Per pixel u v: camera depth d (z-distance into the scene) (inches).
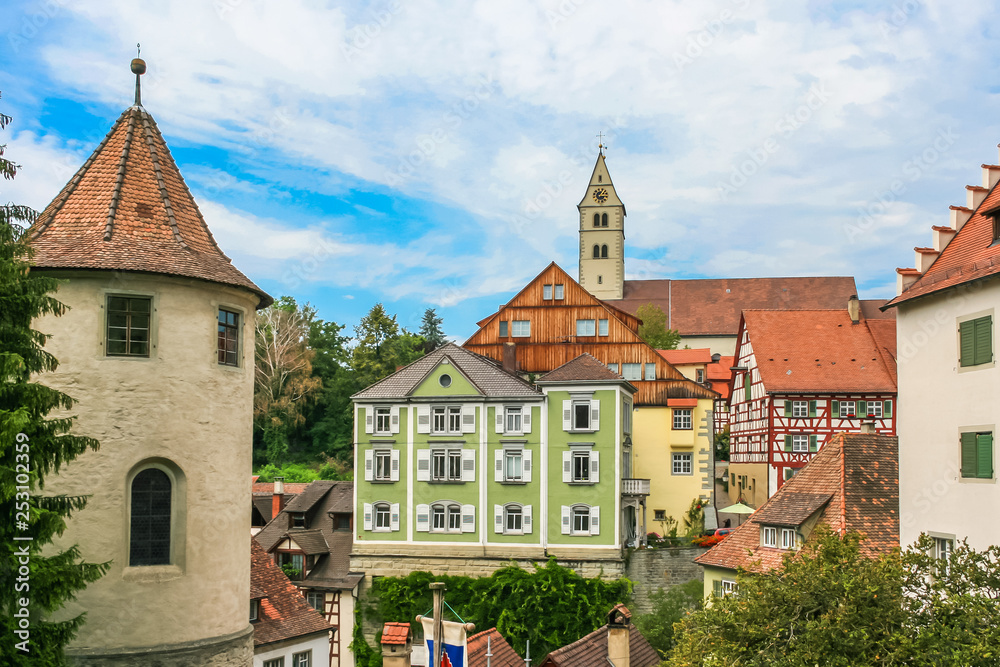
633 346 2420.0
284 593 1334.9
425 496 1974.7
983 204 1089.4
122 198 872.3
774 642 696.4
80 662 756.0
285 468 3085.6
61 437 579.5
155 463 813.2
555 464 1937.7
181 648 796.6
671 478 2363.4
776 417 2396.7
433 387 2006.6
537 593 1841.8
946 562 721.6
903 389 1089.4
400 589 1911.9
